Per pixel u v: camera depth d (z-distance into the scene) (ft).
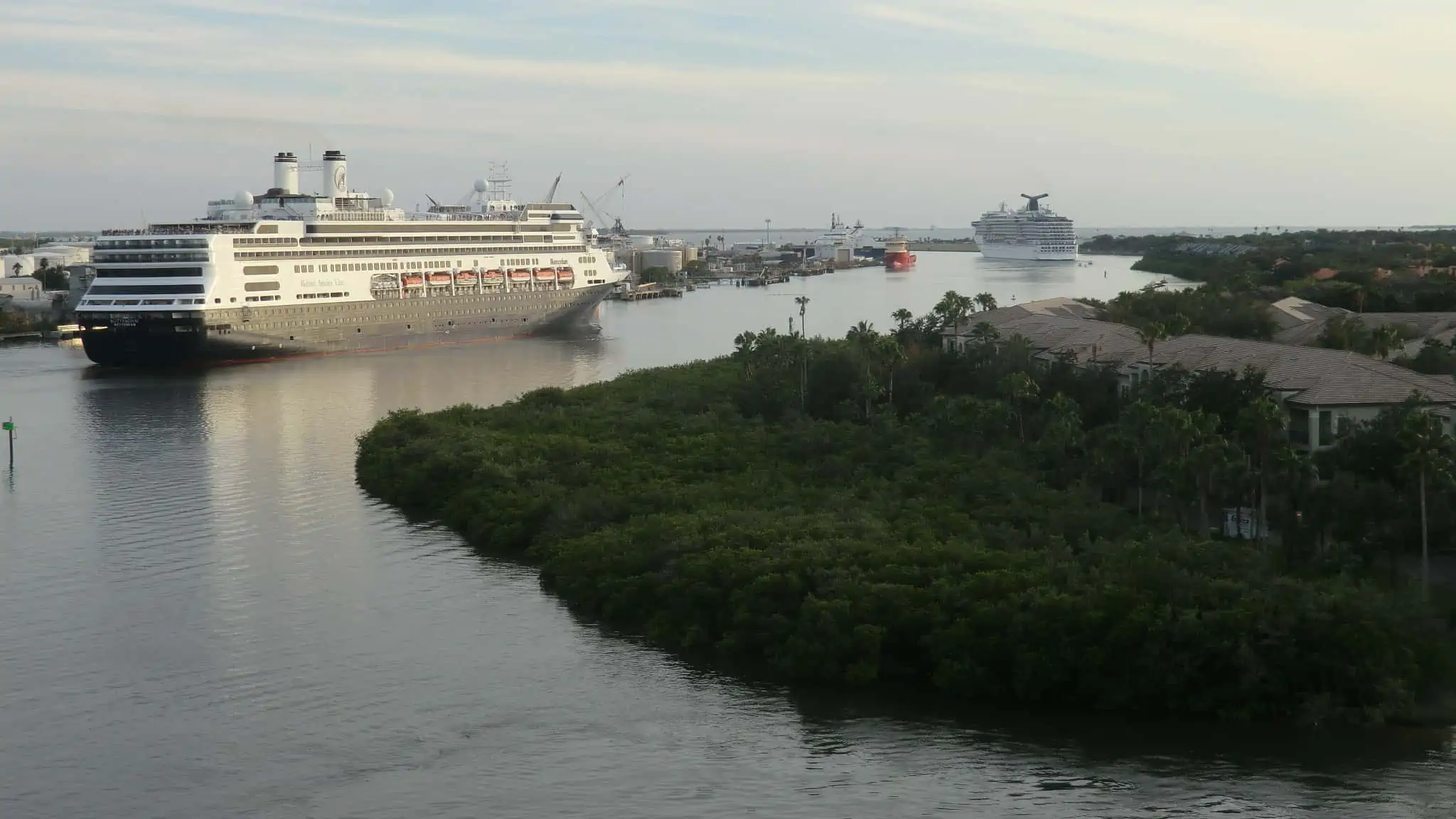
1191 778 281.13
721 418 634.84
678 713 316.81
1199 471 402.93
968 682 322.14
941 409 556.92
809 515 432.66
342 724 311.68
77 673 343.87
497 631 372.58
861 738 302.86
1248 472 411.75
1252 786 276.82
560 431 618.85
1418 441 366.43
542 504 473.67
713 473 520.42
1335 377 485.56
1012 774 284.61
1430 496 375.86
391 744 301.84
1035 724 308.81
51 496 548.31
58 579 425.28
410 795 278.05
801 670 335.47
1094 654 314.35
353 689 331.98
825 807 271.90
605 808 271.90
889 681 333.01
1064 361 637.71
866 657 333.62
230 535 479.82
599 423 628.69
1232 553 362.74
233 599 403.75
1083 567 360.48
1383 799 270.67
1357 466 416.05
